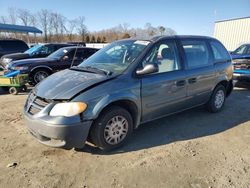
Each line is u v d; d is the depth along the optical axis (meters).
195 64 4.94
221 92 5.73
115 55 4.42
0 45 15.02
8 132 4.54
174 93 4.49
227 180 3.12
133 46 4.37
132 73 3.90
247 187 2.99
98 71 3.97
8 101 6.86
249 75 7.98
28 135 4.40
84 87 3.48
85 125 3.40
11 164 3.43
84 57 10.14
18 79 7.78
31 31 26.81
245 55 8.81
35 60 9.28
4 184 3.01
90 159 3.59
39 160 3.56
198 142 4.18
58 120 3.27
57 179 3.12
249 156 3.73
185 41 4.85
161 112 4.41
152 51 4.22
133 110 3.99
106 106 3.63
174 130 4.67
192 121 5.16
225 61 5.70
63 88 3.54
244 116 5.53
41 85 3.88
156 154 3.75
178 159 3.61
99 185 3.02
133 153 3.77
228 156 3.72
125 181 3.09
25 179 3.12
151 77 4.09
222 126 4.91
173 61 4.53
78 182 3.07
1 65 12.49
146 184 3.04
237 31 22.62
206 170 3.34
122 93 3.69
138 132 4.55
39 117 3.39
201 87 5.06
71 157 3.64
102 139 3.64
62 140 3.38
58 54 10.02
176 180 3.11
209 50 5.35
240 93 7.84
